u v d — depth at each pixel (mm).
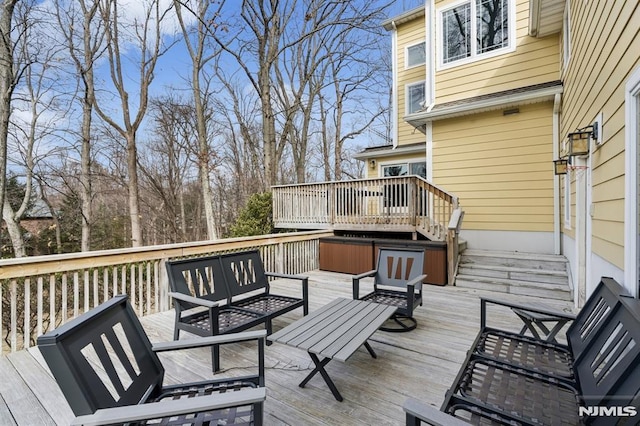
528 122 6125
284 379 2494
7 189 10039
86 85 10516
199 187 16875
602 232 2908
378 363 2725
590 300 2221
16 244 9773
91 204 11414
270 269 5824
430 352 2920
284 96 14914
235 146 17266
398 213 6438
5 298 5555
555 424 1479
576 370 1838
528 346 2301
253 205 9266
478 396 1688
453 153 6922
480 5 6797
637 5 2025
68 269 3262
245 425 1529
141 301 3939
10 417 2055
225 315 3174
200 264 3314
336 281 5871
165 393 1768
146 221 15438
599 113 2973
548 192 5977
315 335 2295
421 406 1264
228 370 2643
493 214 6500
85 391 1346
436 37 7348
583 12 3709
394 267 3977
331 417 2025
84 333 1500
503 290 4973
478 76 6844
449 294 4859
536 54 6234
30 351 2994
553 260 5227
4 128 7555
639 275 2086
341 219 7262
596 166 3113
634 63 2070
